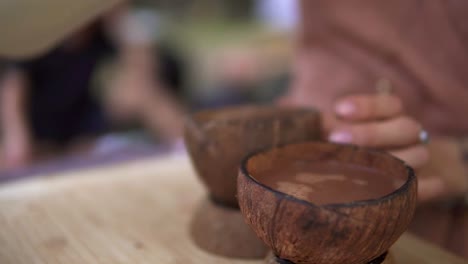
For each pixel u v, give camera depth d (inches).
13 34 21.5
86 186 28.7
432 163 26.5
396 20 28.9
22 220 25.4
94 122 58.1
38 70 54.5
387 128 24.0
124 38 60.4
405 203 17.8
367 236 17.4
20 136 53.3
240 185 18.9
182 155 32.7
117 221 25.4
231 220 22.9
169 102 62.7
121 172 30.2
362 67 30.2
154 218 25.7
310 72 31.6
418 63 28.2
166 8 79.5
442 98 27.9
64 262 22.4
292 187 19.0
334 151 20.9
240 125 21.8
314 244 17.6
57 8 21.0
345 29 30.5
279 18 80.5
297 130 22.2
